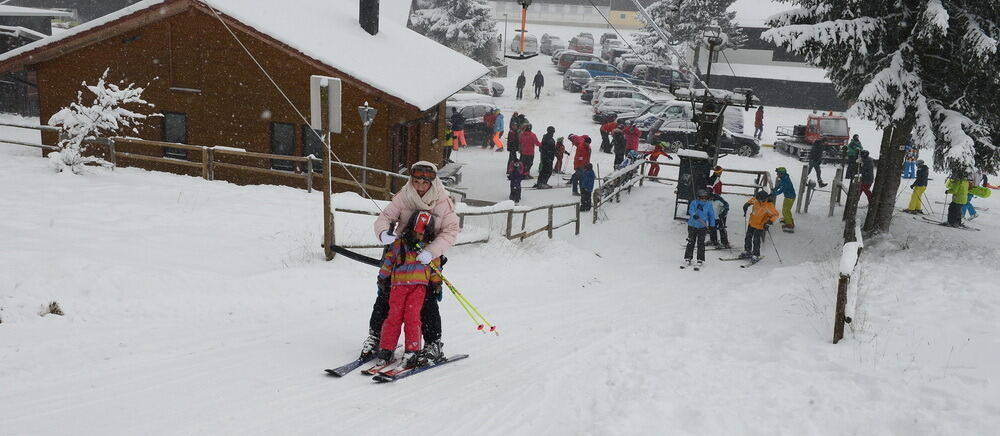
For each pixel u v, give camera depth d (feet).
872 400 18.39
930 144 48.08
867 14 51.80
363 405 16.76
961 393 18.45
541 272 40.45
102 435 14.16
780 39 50.85
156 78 57.41
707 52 150.00
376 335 19.72
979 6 48.39
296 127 56.59
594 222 61.87
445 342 23.25
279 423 15.37
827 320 26.81
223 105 57.06
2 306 21.91
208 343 20.65
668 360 22.39
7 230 31.27
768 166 91.81
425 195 18.84
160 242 32.24
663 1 151.23
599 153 96.58
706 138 63.10
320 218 40.14
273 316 24.06
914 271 37.17
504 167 86.74
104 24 55.67
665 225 61.21
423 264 18.92
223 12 53.72
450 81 63.00
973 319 25.80
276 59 55.42
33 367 17.80
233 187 47.34
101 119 47.26
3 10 87.25
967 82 50.70
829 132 96.07
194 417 15.34
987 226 62.13
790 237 58.34
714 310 30.66
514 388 18.86
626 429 16.16
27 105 85.05
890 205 55.93
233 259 30.86
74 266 25.31
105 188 42.98
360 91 54.65
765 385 19.57
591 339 25.36
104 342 20.03
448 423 16.21
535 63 181.78
